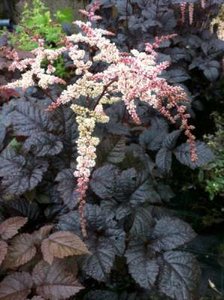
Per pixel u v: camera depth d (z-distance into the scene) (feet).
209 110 2.42
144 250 1.41
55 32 2.65
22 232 1.52
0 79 2.07
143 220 1.46
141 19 2.41
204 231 2.02
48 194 1.56
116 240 1.40
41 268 1.31
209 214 2.03
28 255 1.32
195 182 2.06
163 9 2.42
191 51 2.41
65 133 1.54
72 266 1.34
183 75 2.22
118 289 1.58
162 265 1.39
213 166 1.92
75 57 1.45
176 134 1.73
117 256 1.49
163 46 2.26
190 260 1.39
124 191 1.49
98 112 1.42
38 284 1.28
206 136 2.11
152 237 1.44
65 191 1.43
